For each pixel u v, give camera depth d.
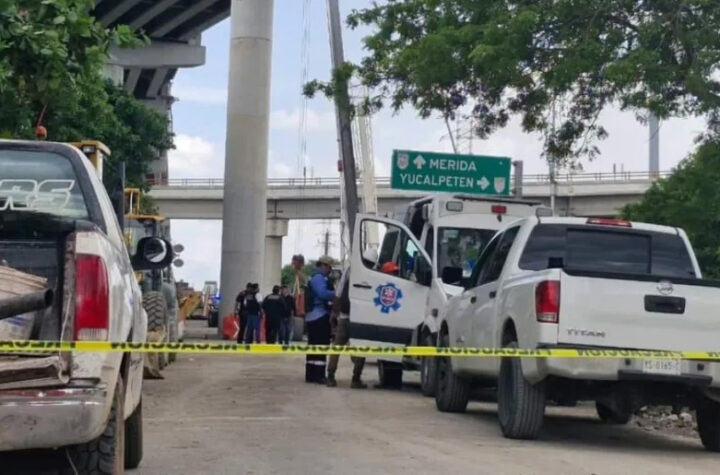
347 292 16.64
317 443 9.52
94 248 5.36
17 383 5.09
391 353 7.77
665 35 14.52
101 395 5.20
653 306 9.12
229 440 9.65
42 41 10.23
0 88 10.27
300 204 59.69
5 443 5.01
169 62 56.00
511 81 16.20
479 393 15.97
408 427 10.92
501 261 11.12
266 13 39.78
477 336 11.16
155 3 49.50
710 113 15.49
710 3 14.11
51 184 6.25
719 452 9.84
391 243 16.86
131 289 6.41
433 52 16.66
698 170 16.48
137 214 22.98
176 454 8.74
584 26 15.33
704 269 23.00
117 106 33.31
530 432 9.77
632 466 8.55
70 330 5.27
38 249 5.68
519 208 17.02
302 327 34.25
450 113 18.88
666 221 20.06
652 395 9.49
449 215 16.78
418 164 24.94
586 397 9.59
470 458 8.70
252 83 39.72
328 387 16.22
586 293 9.06
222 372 19.36
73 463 5.68
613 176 49.78
